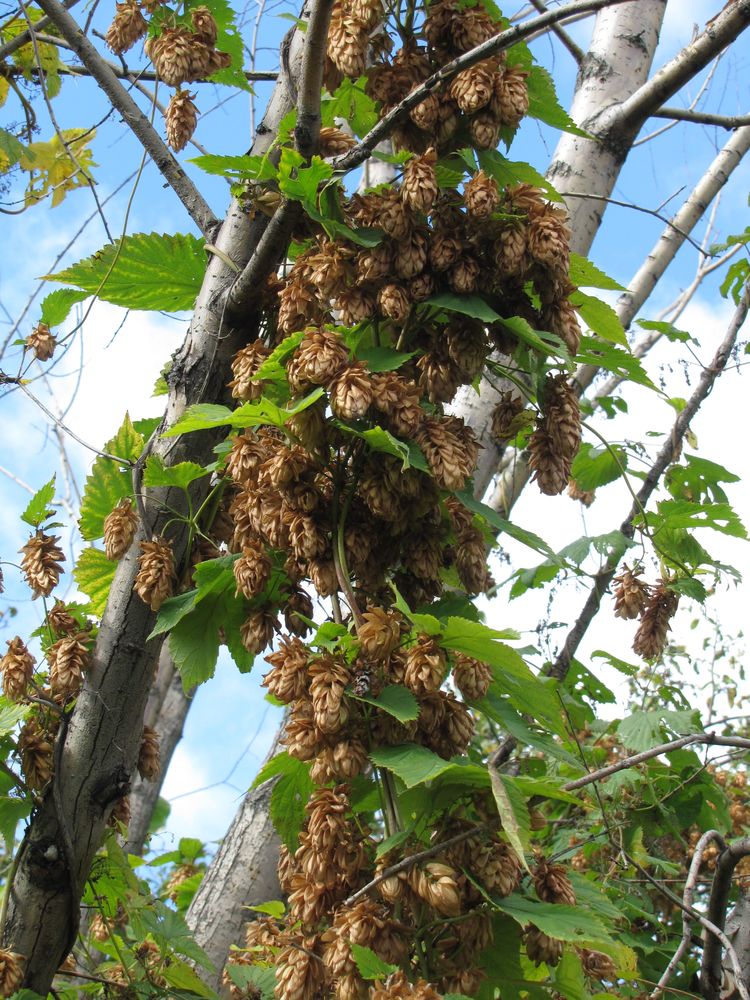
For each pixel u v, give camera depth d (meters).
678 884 4.46
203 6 3.03
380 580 2.62
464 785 2.33
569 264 2.65
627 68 4.39
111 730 2.80
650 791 4.29
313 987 2.33
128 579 2.86
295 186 2.61
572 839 4.23
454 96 2.66
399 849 2.30
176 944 3.16
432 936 2.29
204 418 2.64
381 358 2.57
